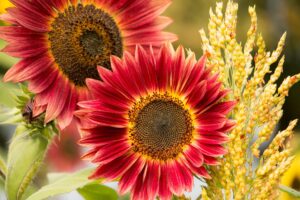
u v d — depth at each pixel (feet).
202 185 2.35
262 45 2.39
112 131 2.42
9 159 2.66
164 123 2.42
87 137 2.39
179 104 2.44
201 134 2.39
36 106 2.65
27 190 2.72
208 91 2.38
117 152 2.39
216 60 2.42
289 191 2.58
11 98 2.70
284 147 2.33
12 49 2.66
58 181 2.55
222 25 2.41
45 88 2.69
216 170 2.34
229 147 2.34
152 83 2.47
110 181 2.36
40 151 2.67
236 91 2.38
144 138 2.42
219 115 2.36
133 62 2.46
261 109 2.35
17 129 2.70
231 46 2.40
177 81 2.46
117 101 2.44
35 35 2.70
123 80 2.45
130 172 2.39
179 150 2.41
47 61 2.71
